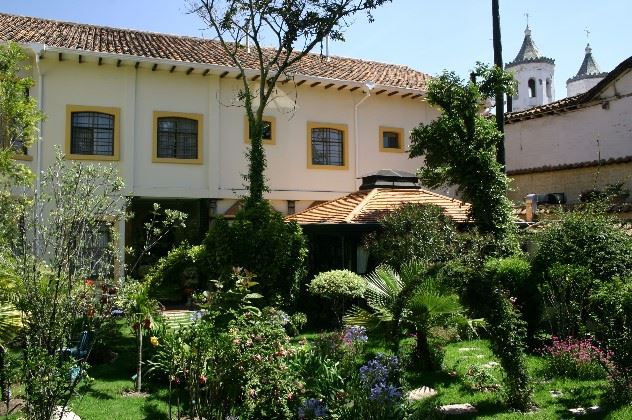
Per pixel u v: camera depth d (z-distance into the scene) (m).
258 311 6.76
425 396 7.63
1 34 15.94
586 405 7.21
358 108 20.66
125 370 9.24
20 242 6.09
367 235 13.55
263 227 12.62
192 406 5.94
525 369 7.44
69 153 16.44
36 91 16.11
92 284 6.40
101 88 16.95
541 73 41.97
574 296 9.83
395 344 9.10
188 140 18.06
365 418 5.43
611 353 7.52
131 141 17.11
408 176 17.58
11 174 8.76
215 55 18.94
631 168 17.12
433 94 14.05
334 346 7.71
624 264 10.33
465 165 13.52
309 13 14.62
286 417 5.98
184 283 14.30
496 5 14.52
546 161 20.92
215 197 18.08
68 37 17.30
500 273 10.96
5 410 6.54
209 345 5.92
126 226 19.02
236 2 14.72
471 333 11.02
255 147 14.72
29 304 5.59
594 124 19.22
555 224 11.72
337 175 20.06
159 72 17.72
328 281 12.16
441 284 8.56
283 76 18.52
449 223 12.62
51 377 5.34
